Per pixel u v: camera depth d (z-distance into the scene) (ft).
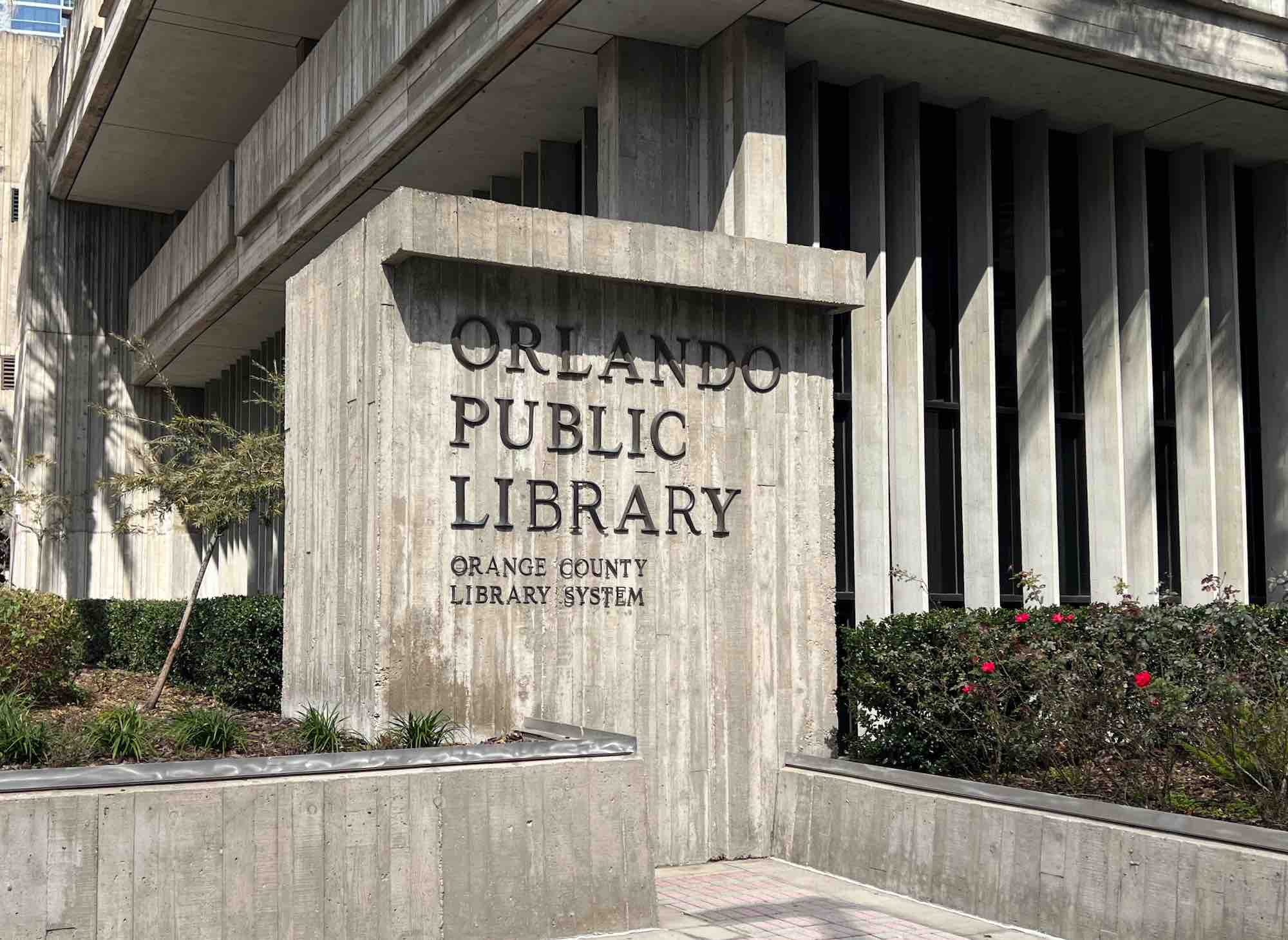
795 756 36.86
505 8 43.88
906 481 48.42
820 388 39.06
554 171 53.88
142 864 24.61
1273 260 59.06
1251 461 59.47
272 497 50.67
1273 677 30.40
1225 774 28.71
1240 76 48.98
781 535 37.93
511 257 33.50
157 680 49.96
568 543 34.65
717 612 36.68
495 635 33.45
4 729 29.17
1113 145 54.65
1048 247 51.83
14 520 83.51
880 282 47.91
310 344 37.88
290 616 38.60
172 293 81.46
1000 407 52.75
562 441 34.86
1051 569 50.55
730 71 44.27
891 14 43.16
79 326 90.89
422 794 27.50
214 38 70.85
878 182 48.34
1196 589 55.47
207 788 25.39
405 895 27.07
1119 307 55.26
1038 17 44.65
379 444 32.37
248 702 47.98
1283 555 57.77
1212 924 24.82
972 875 30.32
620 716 34.99
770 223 43.55
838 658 39.75
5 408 106.01
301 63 73.00
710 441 37.04
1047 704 31.37
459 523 33.17
